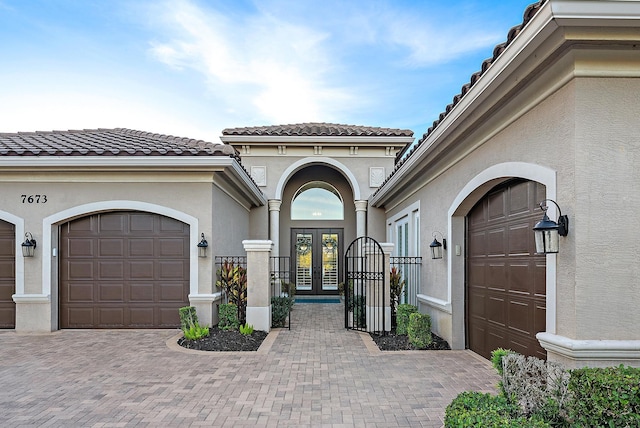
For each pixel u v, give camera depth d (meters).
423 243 10.25
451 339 8.13
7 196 9.88
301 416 4.91
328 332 10.02
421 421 4.75
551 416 3.54
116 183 9.98
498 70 4.73
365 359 7.41
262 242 9.95
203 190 10.02
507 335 6.41
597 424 3.29
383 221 16.69
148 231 10.16
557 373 3.73
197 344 8.41
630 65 4.20
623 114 4.21
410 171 9.69
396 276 10.80
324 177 18.75
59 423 4.74
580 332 4.18
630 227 4.20
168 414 4.98
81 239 10.16
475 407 3.59
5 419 4.85
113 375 6.48
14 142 11.16
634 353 4.08
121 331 9.80
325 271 18.75
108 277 10.12
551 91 4.61
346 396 5.54
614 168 4.20
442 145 7.52
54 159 9.30
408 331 8.59
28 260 9.79
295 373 6.58
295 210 19.05
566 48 4.14
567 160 4.36
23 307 9.75
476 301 7.71
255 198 14.51
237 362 7.23
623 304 4.17
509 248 6.34
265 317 9.88
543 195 5.33
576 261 4.20
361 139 16.11
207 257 9.95
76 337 9.18
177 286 10.08
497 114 5.74
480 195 7.18
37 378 6.33
